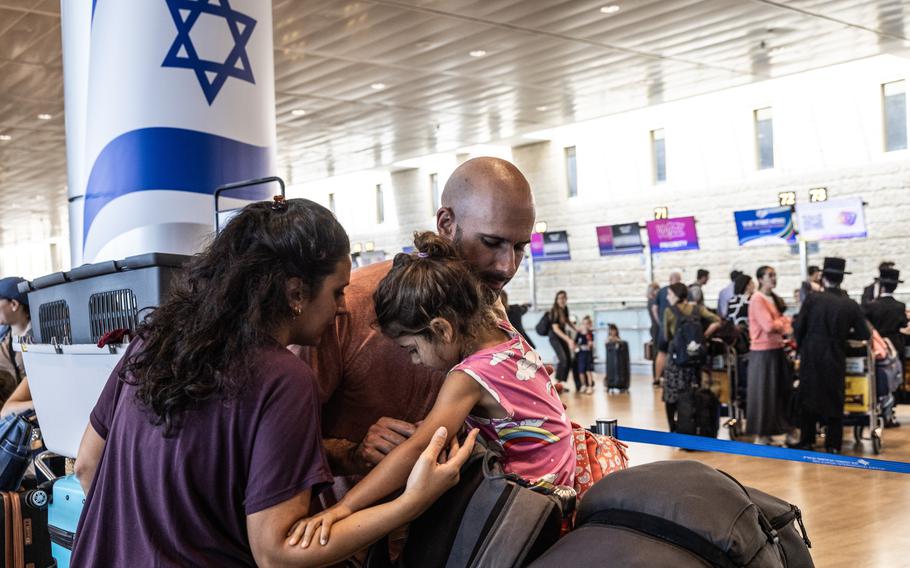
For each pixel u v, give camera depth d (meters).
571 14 10.42
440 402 1.72
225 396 1.52
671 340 9.86
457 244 1.97
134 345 1.73
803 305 8.33
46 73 12.10
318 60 12.15
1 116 14.91
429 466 1.58
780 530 1.98
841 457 3.58
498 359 1.78
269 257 1.58
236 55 3.79
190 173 3.65
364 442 1.77
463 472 1.68
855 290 16.14
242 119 3.82
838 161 16.50
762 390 8.74
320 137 18.62
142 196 3.62
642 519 1.66
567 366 14.88
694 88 15.23
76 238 3.91
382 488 1.62
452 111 16.39
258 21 3.93
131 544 1.58
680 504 1.65
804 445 8.50
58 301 2.76
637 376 17.23
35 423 3.53
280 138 18.56
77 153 3.90
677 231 18.08
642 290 19.84
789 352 10.12
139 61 3.64
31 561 3.22
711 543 1.61
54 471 3.43
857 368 8.48
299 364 1.59
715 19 10.88
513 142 21.86
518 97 15.38
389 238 25.91
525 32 11.13
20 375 4.81
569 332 15.81
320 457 1.57
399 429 1.75
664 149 19.67
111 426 1.69
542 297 22.09
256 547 1.50
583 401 13.18
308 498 1.55
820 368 8.20
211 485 1.54
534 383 1.83
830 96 16.52
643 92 15.39
